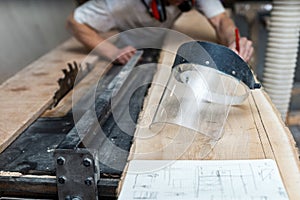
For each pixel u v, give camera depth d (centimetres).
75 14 155
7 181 65
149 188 62
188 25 182
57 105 104
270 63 177
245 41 134
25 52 193
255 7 236
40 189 64
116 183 62
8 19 199
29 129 88
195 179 64
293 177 63
